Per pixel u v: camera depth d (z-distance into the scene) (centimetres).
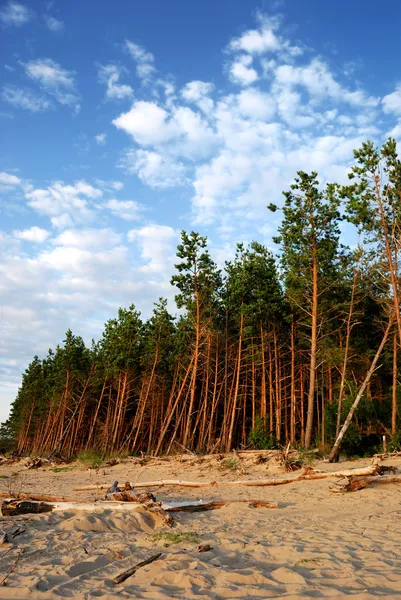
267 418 3847
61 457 3206
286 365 4362
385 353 3328
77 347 5750
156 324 4638
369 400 2577
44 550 685
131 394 5656
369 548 696
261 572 573
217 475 1966
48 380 6412
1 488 1733
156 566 596
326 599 462
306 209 3219
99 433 5891
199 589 509
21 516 962
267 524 916
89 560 626
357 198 2497
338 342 3509
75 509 1002
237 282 3841
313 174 3188
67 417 6019
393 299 2494
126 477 2153
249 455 2269
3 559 643
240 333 3794
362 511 1041
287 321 3806
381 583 522
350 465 1881
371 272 2766
